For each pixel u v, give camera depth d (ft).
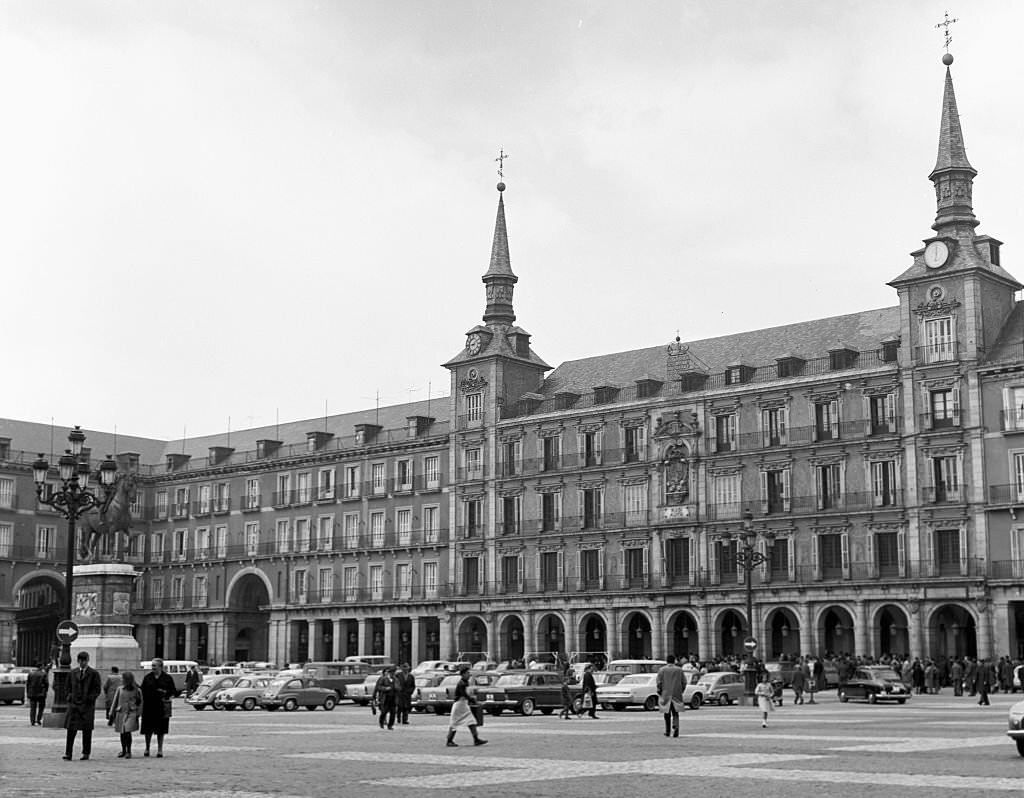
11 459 383.45
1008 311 279.28
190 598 403.13
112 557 200.54
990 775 75.82
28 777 79.25
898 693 192.54
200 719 161.07
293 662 377.50
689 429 305.73
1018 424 260.62
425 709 175.83
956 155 280.51
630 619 314.14
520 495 333.62
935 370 272.31
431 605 347.97
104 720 151.02
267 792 69.26
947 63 288.10
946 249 273.33
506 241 360.69
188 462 419.95
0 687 208.95
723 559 298.15
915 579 267.80
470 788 70.49
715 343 323.98
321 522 378.53
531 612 326.03
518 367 349.00
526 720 153.07
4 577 375.25
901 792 66.95
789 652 290.97
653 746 102.99
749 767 82.23
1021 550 257.55
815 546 284.61
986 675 184.85
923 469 271.90
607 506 318.45
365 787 71.46
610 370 339.16
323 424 402.72
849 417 284.00
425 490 355.36
